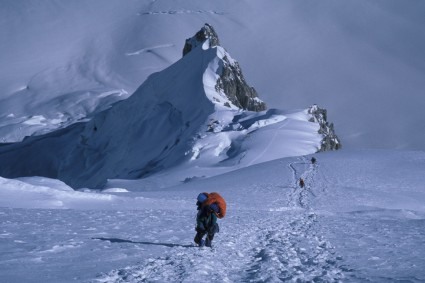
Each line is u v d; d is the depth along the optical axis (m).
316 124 118.38
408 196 46.81
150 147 140.88
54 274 7.57
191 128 128.50
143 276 7.80
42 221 15.27
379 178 56.09
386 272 8.84
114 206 26.86
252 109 163.38
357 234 15.88
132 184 78.06
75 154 172.25
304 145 104.31
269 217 22.86
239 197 42.22
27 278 7.15
